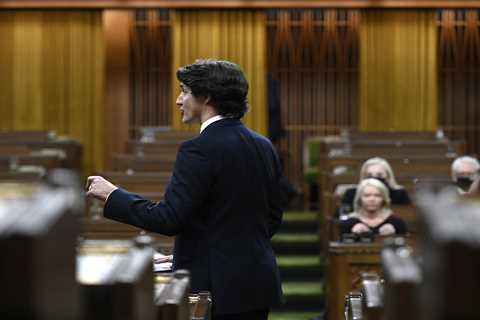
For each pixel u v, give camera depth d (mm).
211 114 8594
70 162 29312
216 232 8297
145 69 36719
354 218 17516
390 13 32812
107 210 8305
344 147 28906
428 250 3633
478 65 37594
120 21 36281
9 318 3271
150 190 20656
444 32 37531
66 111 33156
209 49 32656
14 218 3369
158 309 5316
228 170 8328
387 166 20172
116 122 36219
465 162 18000
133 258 4684
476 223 3496
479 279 3260
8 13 32938
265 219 8547
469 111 37688
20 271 3242
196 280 8258
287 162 37562
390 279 4383
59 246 3576
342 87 37406
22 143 29000
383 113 33000
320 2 31984
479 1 32094
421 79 32906
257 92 32750
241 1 32094
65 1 32469
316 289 22078
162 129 32344
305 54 37312
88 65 33125
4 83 33062
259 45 32625
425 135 30891
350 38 37281
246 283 8273
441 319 3324
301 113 37594
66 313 3764
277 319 20594
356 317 6961
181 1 32125
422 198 4023
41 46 33031
